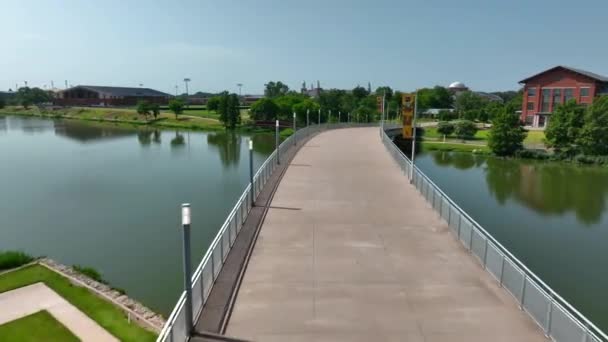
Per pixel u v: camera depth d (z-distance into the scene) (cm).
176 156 5966
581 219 3453
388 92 12900
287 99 11025
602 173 5725
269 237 1368
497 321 899
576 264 2461
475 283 1068
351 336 845
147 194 3638
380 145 3862
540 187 4791
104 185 3988
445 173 5697
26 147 6769
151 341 1367
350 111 11919
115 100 16700
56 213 3050
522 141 7475
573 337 761
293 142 3634
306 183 2144
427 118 14350
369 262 1184
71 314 1528
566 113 6962
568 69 9225
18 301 1616
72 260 2189
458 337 845
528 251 2678
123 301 1664
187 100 19762
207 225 2730
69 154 6062
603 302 1992
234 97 10175
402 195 1914
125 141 7788
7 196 3525
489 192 4512
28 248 2362
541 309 870
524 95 10006
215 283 1032
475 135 9819
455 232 1395
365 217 1583
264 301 970
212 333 833
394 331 862
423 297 996
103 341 1360
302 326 876
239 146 7175
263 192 1897
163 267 2084
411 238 1373
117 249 2336
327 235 1391
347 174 2391
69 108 15438
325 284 1054
